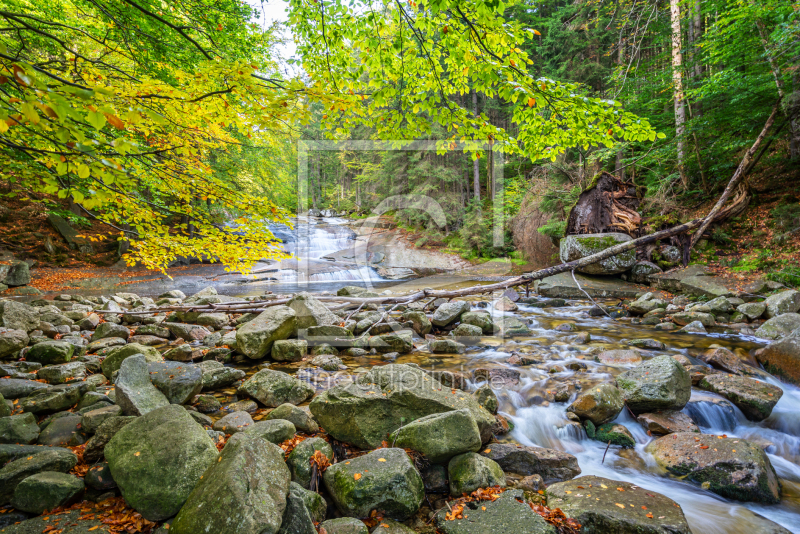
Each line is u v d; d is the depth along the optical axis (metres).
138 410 3.05
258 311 7.11
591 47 16.03
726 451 3.07
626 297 9.43
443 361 5.17
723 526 2.56
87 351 5.17
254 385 3.97
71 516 2.29
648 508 2.50
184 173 3.59
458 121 3.55
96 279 13.78
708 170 12.18
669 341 6.18
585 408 3.71
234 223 3.92
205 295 9.05
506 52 2.97
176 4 5.15
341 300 7.16
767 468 2.96
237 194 3.62
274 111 2.82
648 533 2.29
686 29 12.55
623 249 8.59
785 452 3.52
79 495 2.44
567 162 13.64
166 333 6.15
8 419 2.97
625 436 3.50
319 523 2.33
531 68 16.66
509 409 3.91
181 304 8.29
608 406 3.65
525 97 2.87
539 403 4.01
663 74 11.70
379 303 7.14
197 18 5.35
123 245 17.16
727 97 10.80
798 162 11.22
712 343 6.01
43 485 2.34
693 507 2.74
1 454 2.56
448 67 3.46
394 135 3.76
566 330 6.97
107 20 4.59
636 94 12.08
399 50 3.33
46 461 2.54
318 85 2.96
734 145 10.91
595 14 14.46
